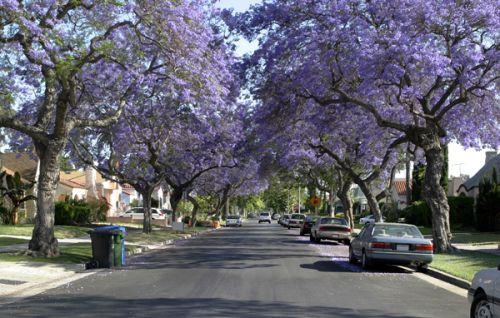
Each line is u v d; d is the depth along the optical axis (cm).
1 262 1738
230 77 2383
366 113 2742
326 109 2733
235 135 3806
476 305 878
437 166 2375
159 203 8625
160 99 2988
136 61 2194
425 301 1187
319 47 2262
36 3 1733
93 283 1426
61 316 975
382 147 3394
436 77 2327
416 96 2153
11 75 2036
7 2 1518
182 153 3953
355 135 3228
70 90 1919
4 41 1747
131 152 3569
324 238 3192
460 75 2056
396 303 1151
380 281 1512
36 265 1717
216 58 2216
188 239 3666
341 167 3812
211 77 2120
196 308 1050
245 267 1816
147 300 1146
